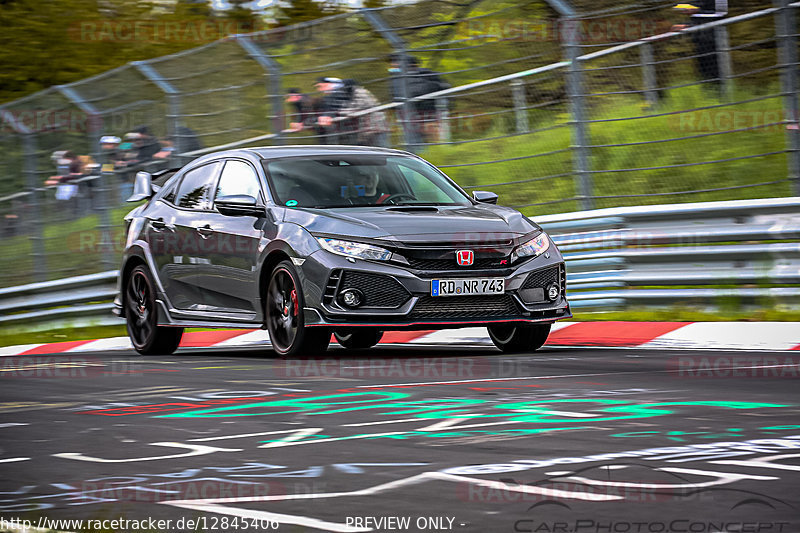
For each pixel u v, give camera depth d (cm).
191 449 1159
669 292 2803
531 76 3266
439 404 1438
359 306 2069
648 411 1340
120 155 3709
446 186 2414
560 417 1306
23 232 3947
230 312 2331
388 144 3381
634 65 3262
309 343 2136
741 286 2709
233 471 1034
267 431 1263
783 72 2838
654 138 3691
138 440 1229
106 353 2714
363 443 1166
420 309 2061
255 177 2348
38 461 1119
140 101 3675
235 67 3534
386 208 2223
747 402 1407
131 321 2644
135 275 2622
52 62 7194
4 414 1484
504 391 1552
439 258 2081
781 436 1152
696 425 1230
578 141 3055
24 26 7181
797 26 2898
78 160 3797
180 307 2477
